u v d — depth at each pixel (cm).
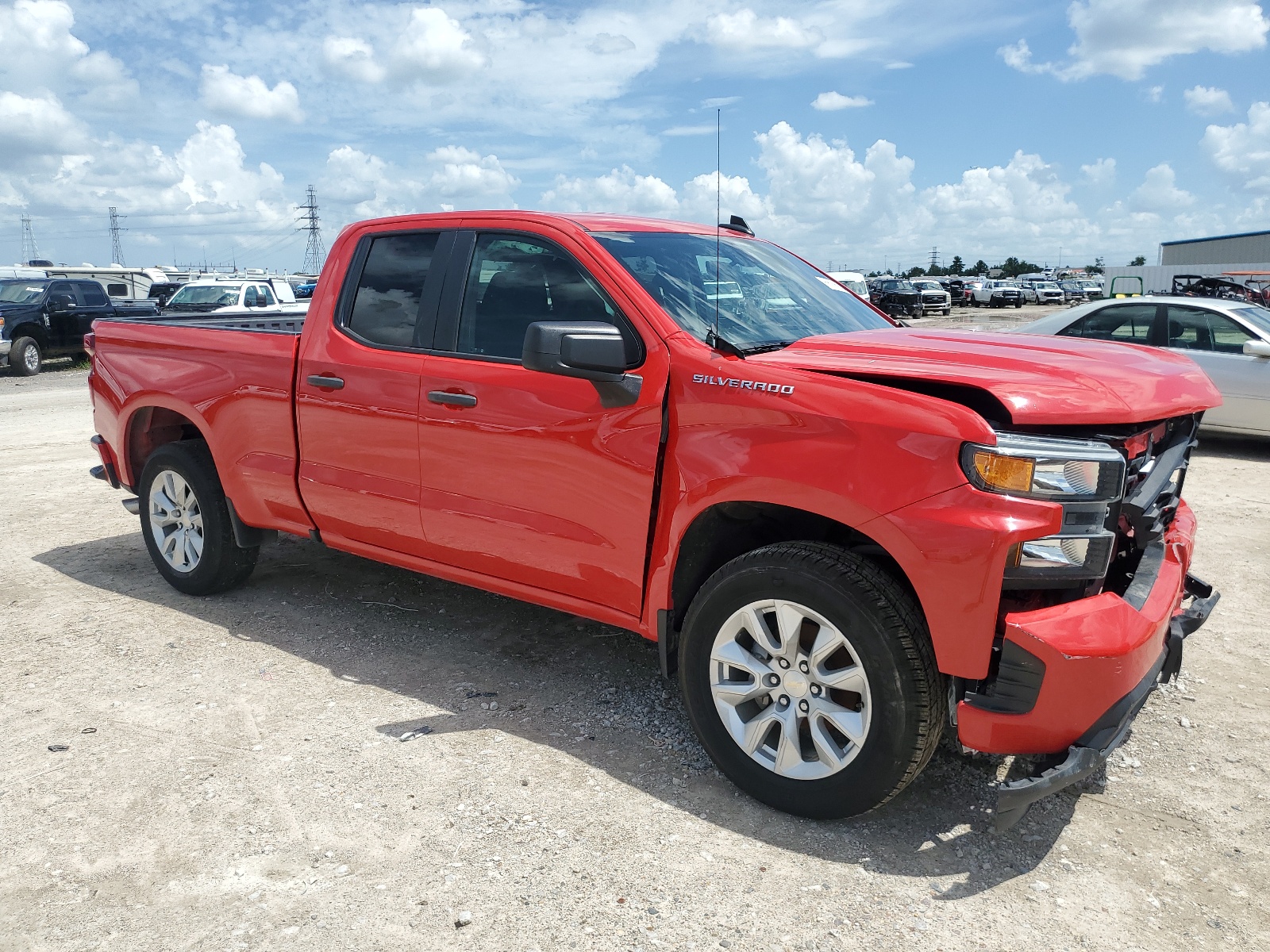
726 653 290
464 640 422
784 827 280
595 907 243
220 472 443
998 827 251
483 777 305
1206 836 279
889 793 268
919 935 234
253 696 364
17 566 529
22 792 296
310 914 240
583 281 330
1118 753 328
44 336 1834
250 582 500
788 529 315
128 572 519
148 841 271
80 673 385
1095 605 252
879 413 259
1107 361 295
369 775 306
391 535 386
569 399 320
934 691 262
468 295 360
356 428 385
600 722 345
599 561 321
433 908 243
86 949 228
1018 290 4962
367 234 400
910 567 253
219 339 439
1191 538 317
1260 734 341
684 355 299
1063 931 236
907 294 3800
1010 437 250
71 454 895
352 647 414
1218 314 898
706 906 244
